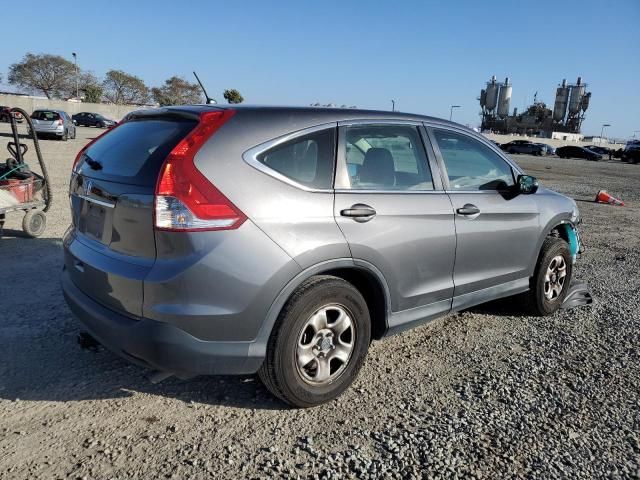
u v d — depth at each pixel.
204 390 3.48
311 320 3.15
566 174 28.34
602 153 57.62
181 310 2.78
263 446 2.92
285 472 2.72
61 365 3.70
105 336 3.03
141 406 3.27
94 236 3.29
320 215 3.13
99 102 78.38
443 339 4.49
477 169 4.32
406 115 3.88
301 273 3.04
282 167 3.08
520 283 4.69
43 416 3.11
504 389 3.67
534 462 2.89
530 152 56.47
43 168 7.10
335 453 2.89
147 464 2.73
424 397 3.52
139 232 2.90
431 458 2.88
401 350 4.23
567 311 5.30
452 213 3.90
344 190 3.31
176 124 3.12
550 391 3.67
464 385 3.70
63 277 3.62
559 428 3.23
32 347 3.92
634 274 6.98
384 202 3.47
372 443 2.99
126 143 3.30
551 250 4.89
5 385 3.42
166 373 3.05
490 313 5.16
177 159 2.79
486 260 4.25
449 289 3.97
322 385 3.29
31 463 2.70
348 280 3.52
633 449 3.05
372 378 3.75
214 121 2.98
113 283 2.97
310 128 3.25
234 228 2.83
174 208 2.76
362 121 3.52
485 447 3.00
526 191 4.48
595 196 17.16
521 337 4.60
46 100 60.03
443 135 4.10
